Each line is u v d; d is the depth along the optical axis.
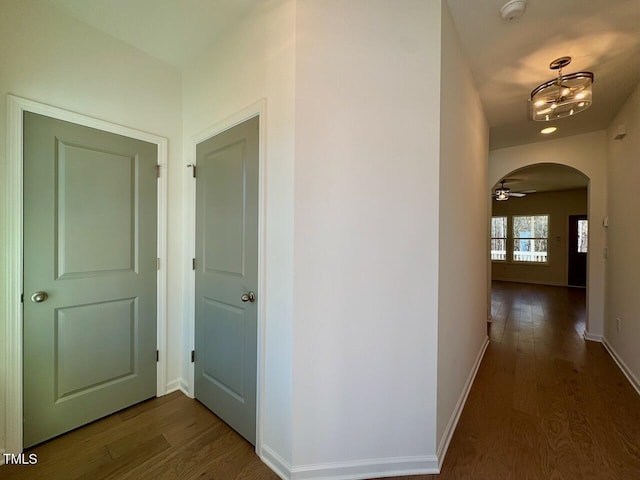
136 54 2.03
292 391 1.41
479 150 2.67
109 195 1.91
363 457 1.47
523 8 1.60
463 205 2.03
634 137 2.54
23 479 1.44
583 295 6.17
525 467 1.51
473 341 2.51
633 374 2.43
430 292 1.47
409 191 1.47
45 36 1.65
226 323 1.86
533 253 7.88
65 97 1.73
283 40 1.48
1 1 1.52
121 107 1.95
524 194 7.84
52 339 1.70
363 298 1.46
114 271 1.94
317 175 1.42
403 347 1.48
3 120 1.52
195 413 1.97
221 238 1.90
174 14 1.72
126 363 2.00
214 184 1.96
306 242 1.41
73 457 1.58
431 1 1.48
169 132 2.20
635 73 2.26
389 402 1.48
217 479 1.44
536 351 3.06
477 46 1.95
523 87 2.46
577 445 1.66
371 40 1.46
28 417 1.62
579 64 2.15
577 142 3.48
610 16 1.69
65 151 1.73
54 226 1.69
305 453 1.43
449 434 1.70
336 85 1.43
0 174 1.52
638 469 1.49
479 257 2.79
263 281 1.56
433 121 1.46
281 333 1.47
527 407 2.04
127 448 1.65
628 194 2.67
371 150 1.45
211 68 1.99
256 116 1.64
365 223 1.45
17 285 1.57
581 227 7.17
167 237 2.20
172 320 2.23
